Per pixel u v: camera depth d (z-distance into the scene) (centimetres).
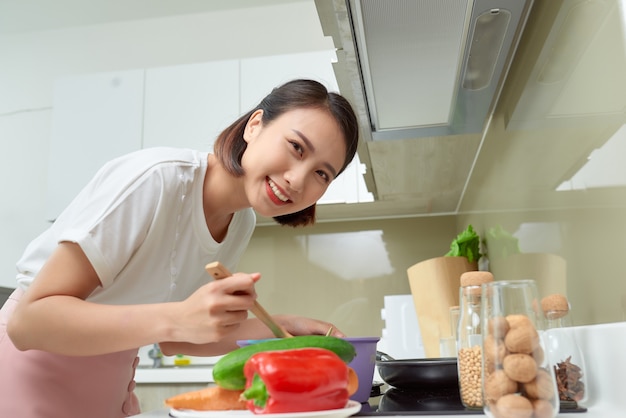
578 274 93
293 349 69
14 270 312
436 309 181
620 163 70
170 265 108
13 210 320
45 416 100
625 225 71
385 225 268
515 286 65
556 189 101
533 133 114
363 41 108
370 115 146
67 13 339
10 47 341
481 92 132
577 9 85
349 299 263
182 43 319
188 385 206
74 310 81
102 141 257
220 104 249
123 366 113
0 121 333
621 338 72
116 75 262
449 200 243
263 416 60
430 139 163
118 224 91
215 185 111
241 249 134
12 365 102
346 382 67
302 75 245
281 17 312
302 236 272
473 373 77
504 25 103
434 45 110
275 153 100
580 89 86
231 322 75
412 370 97
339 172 113
